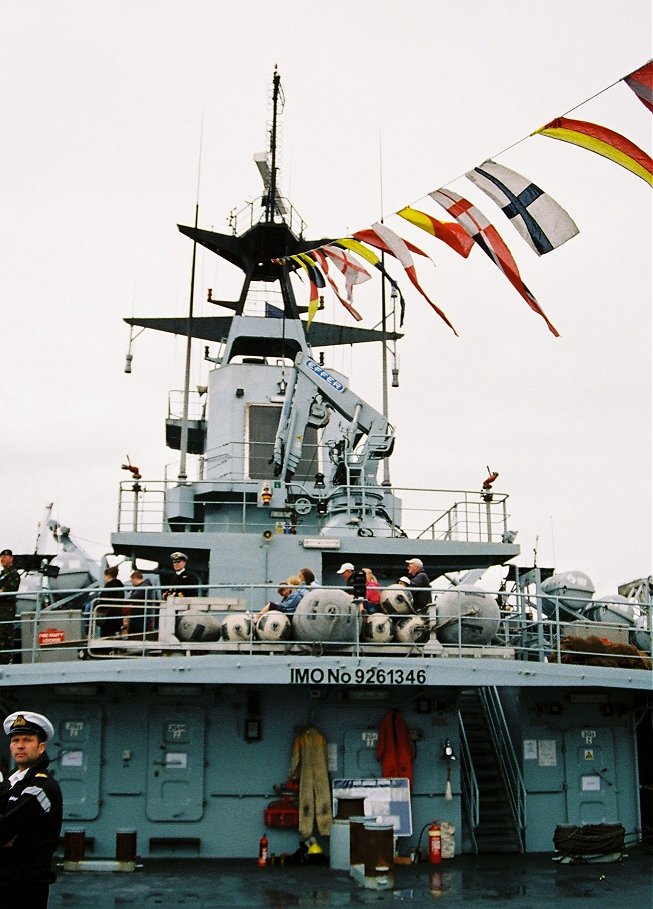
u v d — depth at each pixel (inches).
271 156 993.5
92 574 729.6
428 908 449.4
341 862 543.8
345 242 726.5
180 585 618.8
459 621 573.3
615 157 540.4
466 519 754.2
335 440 864.9
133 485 741.3
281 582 693.9
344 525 741.3
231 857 575.8
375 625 574.6
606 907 452.8
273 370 871.7
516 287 628.4
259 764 588.4
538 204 591.5
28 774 244.5
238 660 557.0
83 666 559.8
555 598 614.5
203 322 1000.2
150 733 588.7
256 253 979.3
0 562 639.8
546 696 638.5
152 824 578.2
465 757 649.6
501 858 589.3
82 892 480.7
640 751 684.7
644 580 764.6
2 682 562.6
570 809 627.8
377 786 577.0
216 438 866.1
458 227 652.1
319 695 595.2
